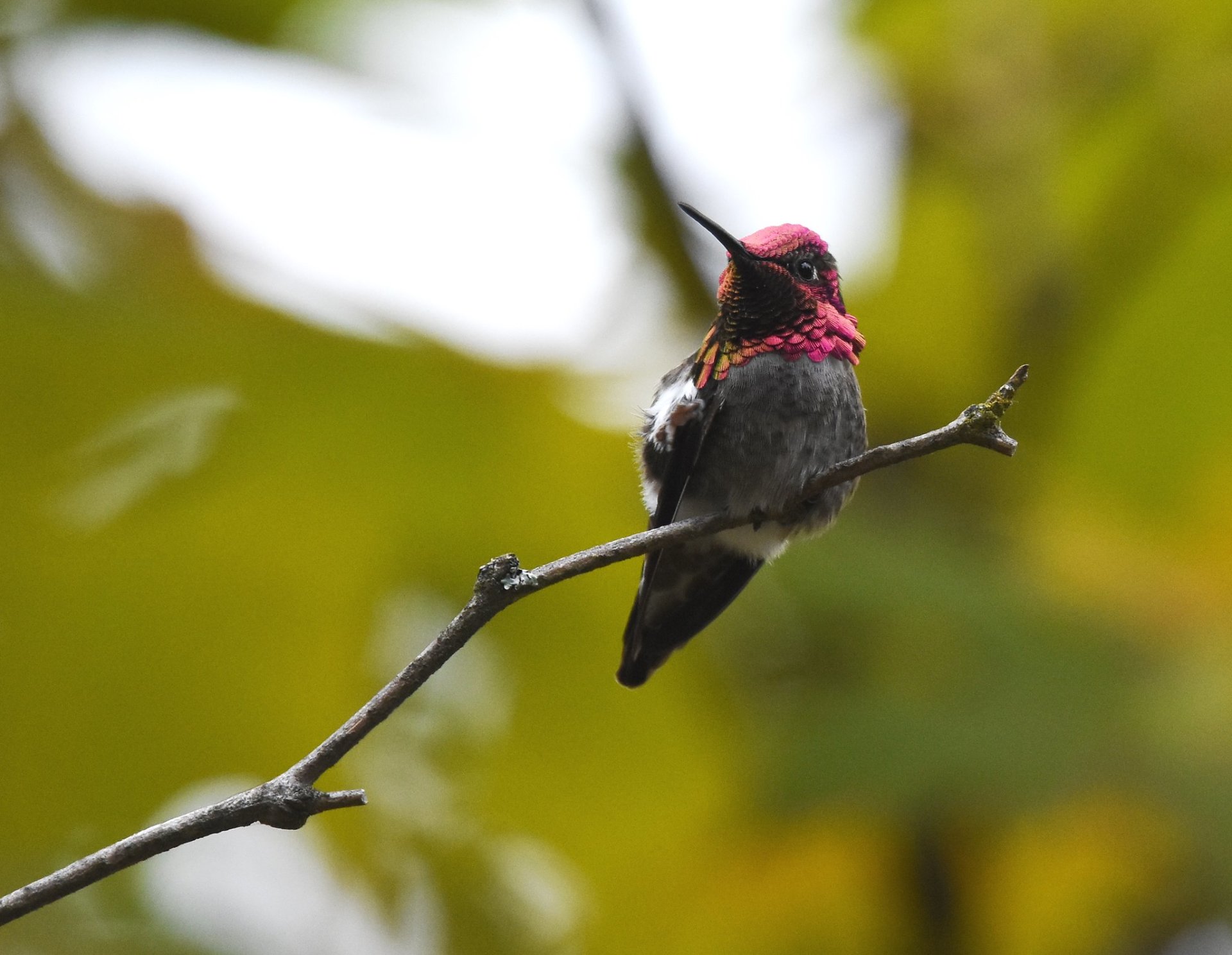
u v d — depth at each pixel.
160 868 11.34
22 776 7.13
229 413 7.36
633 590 7.92
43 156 7.79
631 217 9.67
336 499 7.47
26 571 7.14
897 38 10.52
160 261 7.63
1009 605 7.05
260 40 8.50
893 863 8.46
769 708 8.03
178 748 7.27
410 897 8.51
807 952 8.60
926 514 8.47
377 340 7.61
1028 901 8.41
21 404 7.18
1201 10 9.93
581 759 8.07
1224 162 9.24
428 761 8.57
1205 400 7.88
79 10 8.27
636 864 8.13
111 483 7.28
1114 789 6.15
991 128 10.13
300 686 7.39
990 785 6.28
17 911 4.11
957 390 9.59
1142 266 9.30
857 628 7.54
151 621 7.26
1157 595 7.03
